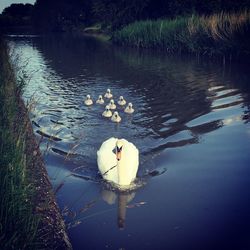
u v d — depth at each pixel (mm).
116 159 10234
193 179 10227
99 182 10273
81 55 39125
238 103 17516
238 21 32281
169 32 38969
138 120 15695
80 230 8086
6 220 6230
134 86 22469
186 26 37594
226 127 14164
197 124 14719
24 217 6496
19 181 7242
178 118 15648
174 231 7984
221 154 11711
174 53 37969
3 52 23891
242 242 7582
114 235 7895
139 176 10625
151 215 8617
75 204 9133
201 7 46219
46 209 8000
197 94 19656
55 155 11867
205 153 11836
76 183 10188
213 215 8523
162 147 12531
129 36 46656
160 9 56625
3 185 6668
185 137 13328
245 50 30344
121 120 15758
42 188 8766
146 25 44188
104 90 21672
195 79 23703
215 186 9805
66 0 94750
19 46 49750
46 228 7438
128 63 31969
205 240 7672
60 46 49781
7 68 17984
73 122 15531
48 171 10797
